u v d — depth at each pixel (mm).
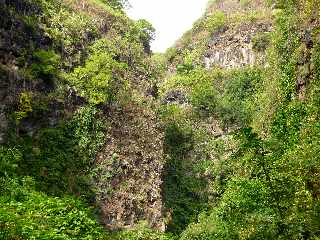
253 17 52094
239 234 8273
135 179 31484
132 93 34938
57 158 28078
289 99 20406
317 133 11672
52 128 29078
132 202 30359
